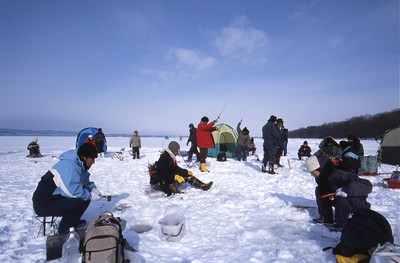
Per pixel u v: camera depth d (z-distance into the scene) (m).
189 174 6.76
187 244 3.43
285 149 16.70
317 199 4.10
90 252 2.36
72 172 3.32
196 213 4.65
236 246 3.36
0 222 4.18
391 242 2.60
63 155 3.43
